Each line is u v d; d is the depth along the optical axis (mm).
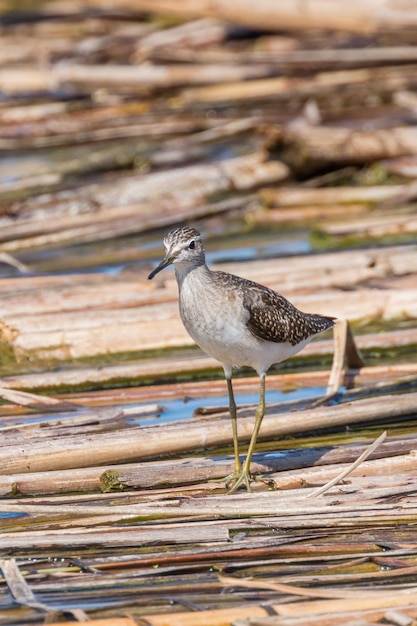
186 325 10688
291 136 20422
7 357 14039
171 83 24188
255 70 24281
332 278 15188
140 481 10312
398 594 8164
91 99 24359
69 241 18219
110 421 11617
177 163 21250
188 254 10453
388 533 9273
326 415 11477
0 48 26797
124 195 19469
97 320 14109
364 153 20438
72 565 8906
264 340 10625
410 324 14445
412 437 11203
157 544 9172
